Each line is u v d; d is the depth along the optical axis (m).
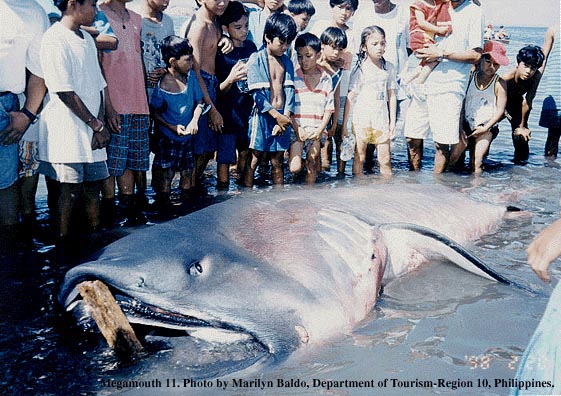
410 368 3.06
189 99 5.90
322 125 6.52
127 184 5.87
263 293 3.23
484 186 6.56
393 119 7.08
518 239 5.03
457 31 6.93
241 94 6.34
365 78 6.86
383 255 4.02
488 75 7.14
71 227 5.08
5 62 4.65
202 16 6.18
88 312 3.29
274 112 6.10
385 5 7.32
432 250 4.35
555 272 4.29
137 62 5.66
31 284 3.96
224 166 6.42
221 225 3.67
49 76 4.58
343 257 3.73
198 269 3.24
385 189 5.38
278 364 3.03
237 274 3.28
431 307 3.78
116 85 5.51
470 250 4.79
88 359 3.04
